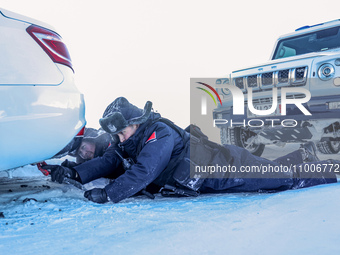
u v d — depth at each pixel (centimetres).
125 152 285
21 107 198
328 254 121
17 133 197
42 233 171
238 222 174
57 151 218
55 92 213
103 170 282
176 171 260
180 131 267
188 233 159
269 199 230
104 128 246
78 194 283
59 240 158
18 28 207
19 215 210
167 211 213
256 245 137
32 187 314
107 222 189
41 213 215
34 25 215
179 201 252
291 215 177
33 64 207
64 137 218
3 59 196
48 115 208
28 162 208
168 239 152
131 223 185
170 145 250
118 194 239
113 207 229
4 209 227
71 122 222
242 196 264
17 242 157
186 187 261
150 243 147
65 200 258
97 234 166
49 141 211
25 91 201
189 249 138
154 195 284
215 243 143
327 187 254
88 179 277
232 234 153
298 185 275
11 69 198
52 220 197
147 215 203
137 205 237
